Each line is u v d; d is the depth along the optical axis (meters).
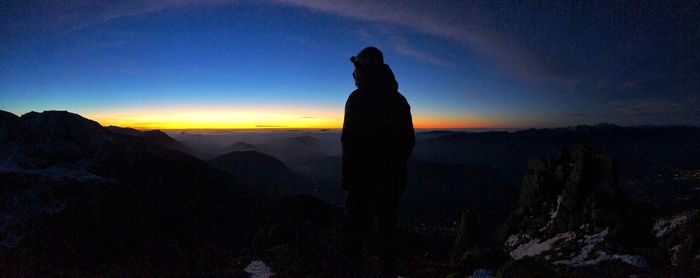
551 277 7.86
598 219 33.88
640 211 34.47
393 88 3.45
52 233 17.39
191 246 14.68
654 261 17.92
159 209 31.97
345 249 3.53
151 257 8.49
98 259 16.47
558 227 39.09
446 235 46.16
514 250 40.25
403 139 3.36
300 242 9.49
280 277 8.10
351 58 3.51
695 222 22.06
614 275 8.62
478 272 9.34
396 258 3.65
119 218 24.47
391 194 3.45
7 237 15.34
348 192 3.51
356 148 3.28
